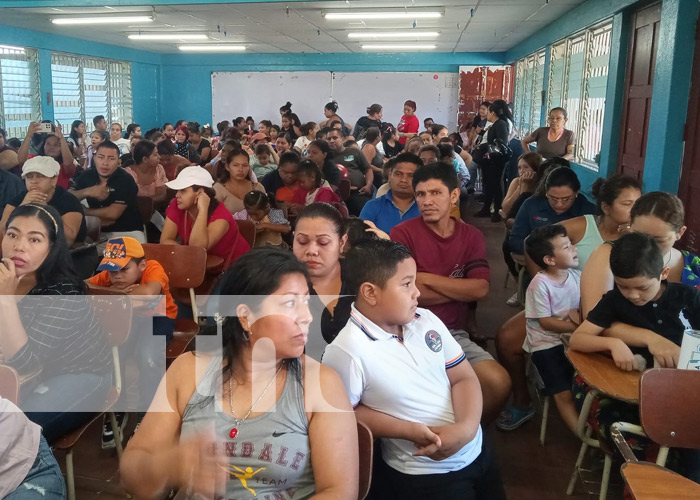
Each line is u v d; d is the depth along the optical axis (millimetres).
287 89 14953
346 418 1366
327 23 9180
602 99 6605
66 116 11656
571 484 2322
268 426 1324
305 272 1351
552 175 3502
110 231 4328
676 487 1383
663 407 1664
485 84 13812
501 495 1805
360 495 1424
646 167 4691
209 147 9289
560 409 2545
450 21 8773
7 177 4324
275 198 4711
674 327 2037
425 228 2537
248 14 8328
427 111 14562
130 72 13891
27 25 9680
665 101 4328
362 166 6812
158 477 1323
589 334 2133
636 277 1956
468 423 1629
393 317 1641
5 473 1500
